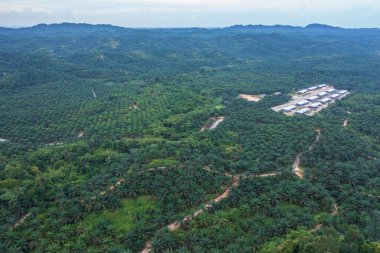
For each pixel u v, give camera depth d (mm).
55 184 151750
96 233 121750
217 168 159625
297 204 141750
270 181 151500
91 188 148125
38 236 120438
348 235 100875
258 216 130000
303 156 172875
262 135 197250
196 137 195375
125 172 156750
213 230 120625
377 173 160000
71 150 181875
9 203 136125
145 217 131250
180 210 136375
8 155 181250
